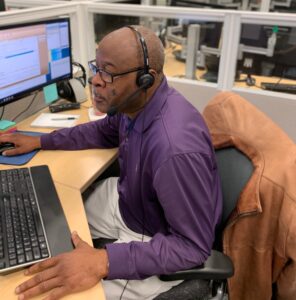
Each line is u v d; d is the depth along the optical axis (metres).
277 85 1.89
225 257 0.85
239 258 0.94
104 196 1.23
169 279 0.82
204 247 0.81
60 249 0.76
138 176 0.94
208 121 1.05
